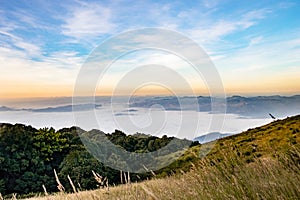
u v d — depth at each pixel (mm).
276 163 4289
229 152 5285
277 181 3646
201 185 4215
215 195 3783
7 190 26297
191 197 3918
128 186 4504
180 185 4402
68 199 4445
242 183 3908
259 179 3957
